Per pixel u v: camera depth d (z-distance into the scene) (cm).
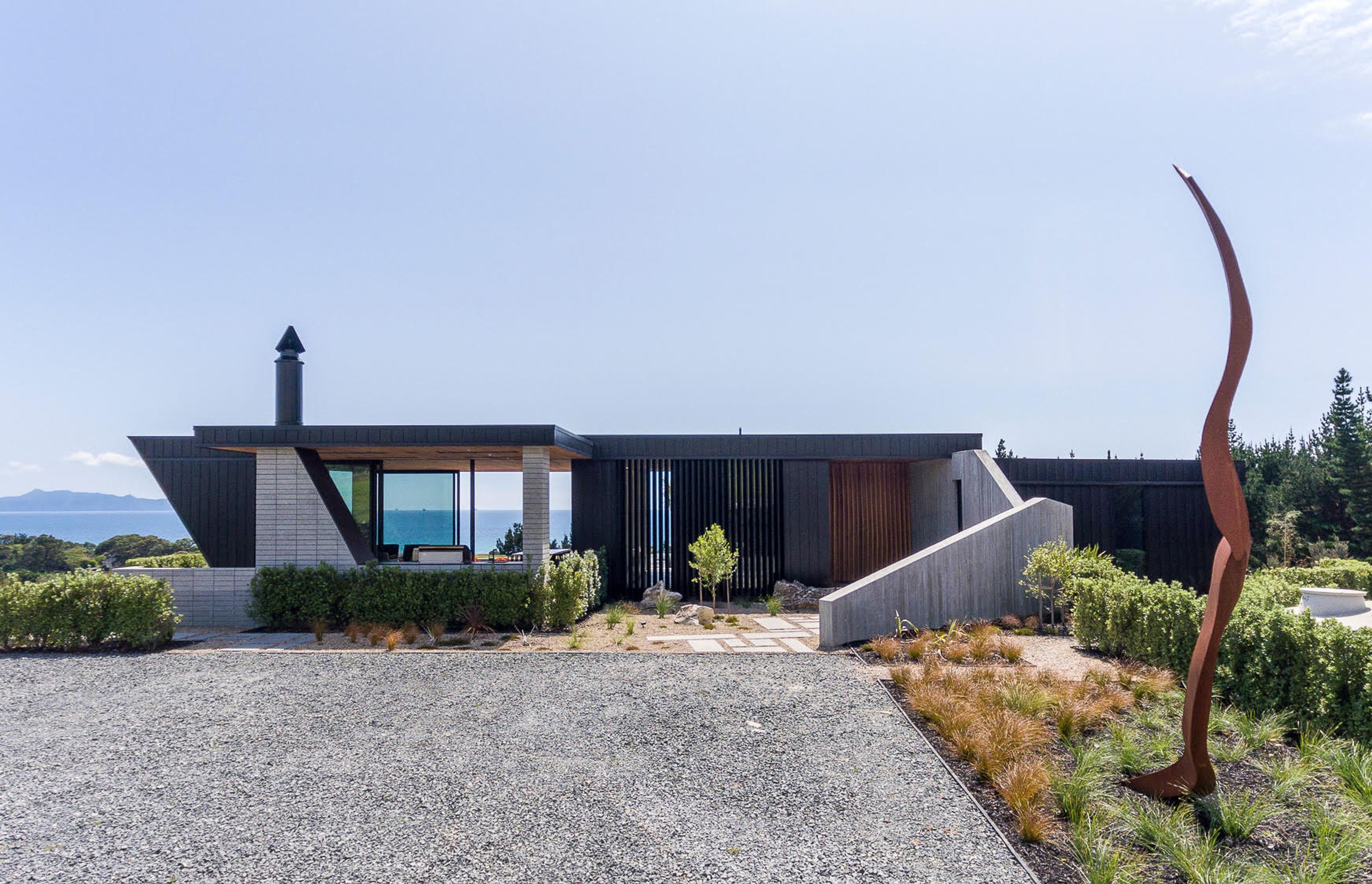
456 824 388
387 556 1468
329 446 1088
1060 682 627
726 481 1381
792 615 1169
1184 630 652
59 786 443
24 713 596
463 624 1041
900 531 1541
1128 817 382
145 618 877
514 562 1105
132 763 480
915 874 337
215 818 396
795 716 578
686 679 697
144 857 354
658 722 563
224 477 1305
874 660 784
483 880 330
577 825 387
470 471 1482
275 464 1091
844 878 333
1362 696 472
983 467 1228
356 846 363
